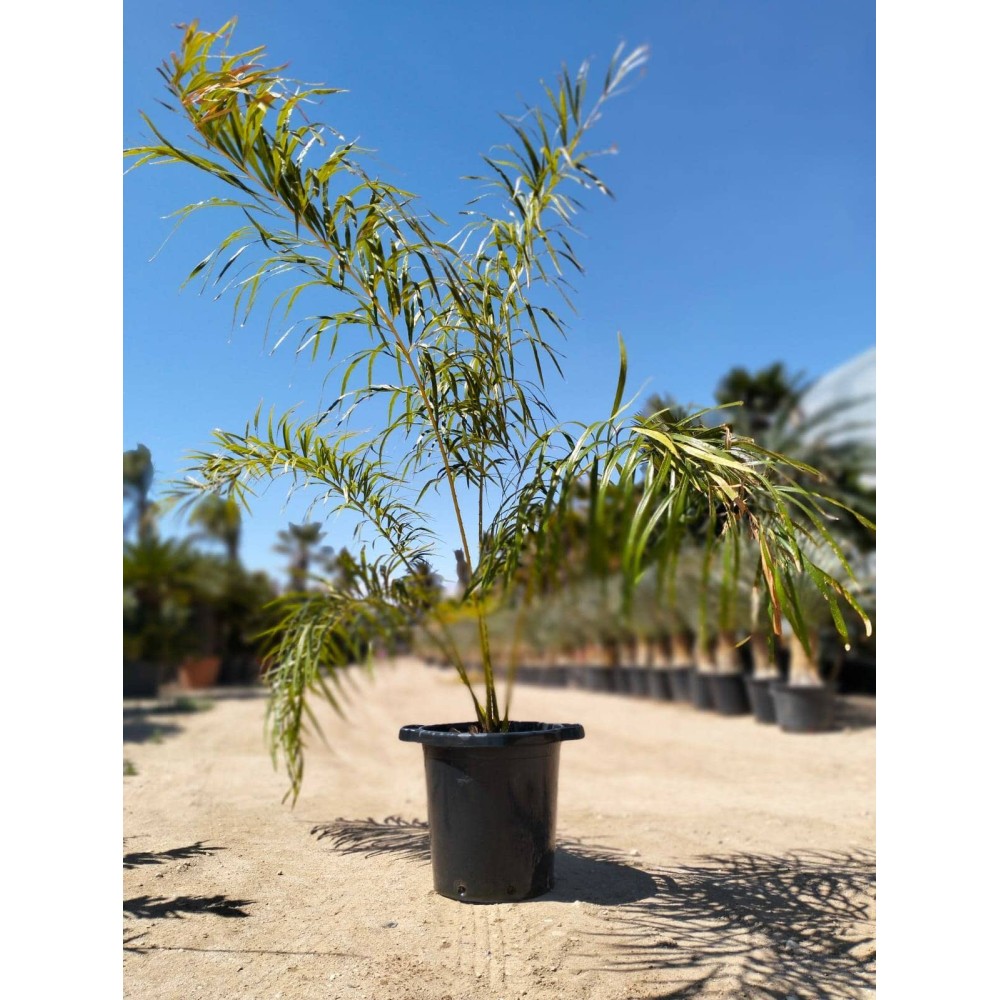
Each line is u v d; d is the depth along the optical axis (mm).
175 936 2549
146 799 4445
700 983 2232
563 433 2477
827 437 10062
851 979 2260
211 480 2854
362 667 3400
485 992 2180
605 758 6457
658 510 1862
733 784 5234
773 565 1971
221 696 13305
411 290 2773
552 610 13875
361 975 2281
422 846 3578
